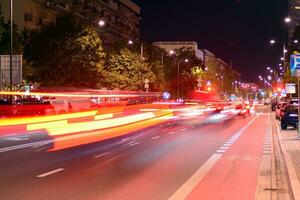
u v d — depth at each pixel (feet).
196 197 31.99
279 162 51.78
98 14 324.60
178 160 51.49
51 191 33.45
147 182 37.58
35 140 71.92
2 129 91.20
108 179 38.81
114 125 109.29
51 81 175.32
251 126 119.24
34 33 183.73
